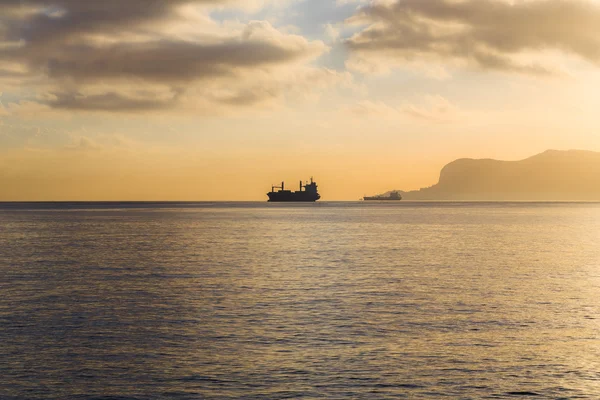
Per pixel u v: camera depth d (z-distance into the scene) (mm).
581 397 20812
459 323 31375
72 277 49500
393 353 25625
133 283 45906
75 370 23422
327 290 42281
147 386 21688
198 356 25172
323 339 27938
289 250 75375
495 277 49656
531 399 20656
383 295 40156
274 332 29281
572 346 26844
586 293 41125
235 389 21375
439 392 21188
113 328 30172
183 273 52000
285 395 20828
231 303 37031
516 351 26000
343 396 20766
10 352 25844
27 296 39812
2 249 77312
